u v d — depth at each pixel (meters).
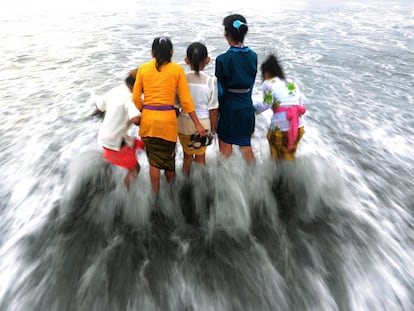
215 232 3.24
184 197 3.56
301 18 16.73
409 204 3.61
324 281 2.72
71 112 5.67
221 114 3.65
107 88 6.76
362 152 4.65
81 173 3.72
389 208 3.54
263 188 3.58
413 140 5.00
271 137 3.80
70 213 3.35
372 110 6.05
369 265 2.85
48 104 5.98
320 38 12.17
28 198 3.55
